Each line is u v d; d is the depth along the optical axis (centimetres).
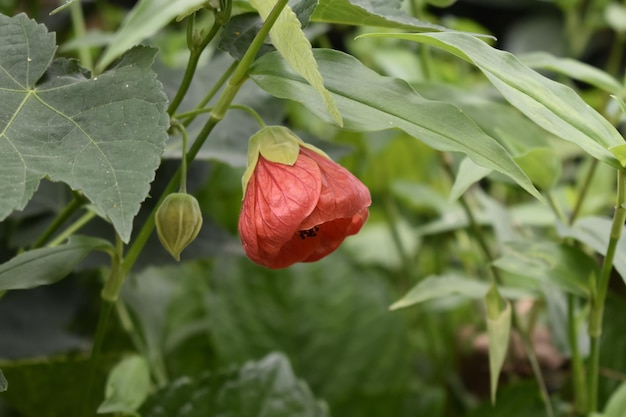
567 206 86
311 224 58
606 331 76
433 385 89
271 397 72
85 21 113
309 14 58
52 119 56
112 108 56
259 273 85
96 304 83
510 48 146
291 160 59
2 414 79
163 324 85
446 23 97
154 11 64
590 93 97
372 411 83
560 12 147
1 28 58
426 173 102
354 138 96
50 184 75
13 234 74
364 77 59
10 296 79
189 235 60
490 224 84
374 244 102
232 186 98
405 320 85
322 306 85
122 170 55
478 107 75
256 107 73
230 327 84
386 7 61
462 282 69
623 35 110
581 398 71
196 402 72
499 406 76
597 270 67
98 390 74
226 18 59
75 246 62
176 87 74
